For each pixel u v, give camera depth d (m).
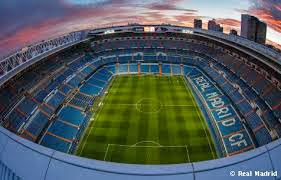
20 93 53.88
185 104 63.12
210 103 61.53
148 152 44.72
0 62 51.88
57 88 63.16
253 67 64.56
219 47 86.12
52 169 10.66
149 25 106.19
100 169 10.41
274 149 11.27
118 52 96.44
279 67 51.75
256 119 49.69
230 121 52.50
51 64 71.81
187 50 95.50
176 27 102.19
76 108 59.44
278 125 45.16
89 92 69.62
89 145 46.88
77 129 51.75
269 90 54.34
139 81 80.94
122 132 50.88
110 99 66.62
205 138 48.47
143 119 55.97
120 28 102.12
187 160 42.56
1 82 48.34
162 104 63.34
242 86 61.62
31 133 46.91
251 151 11.18
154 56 94.69
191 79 79.94
